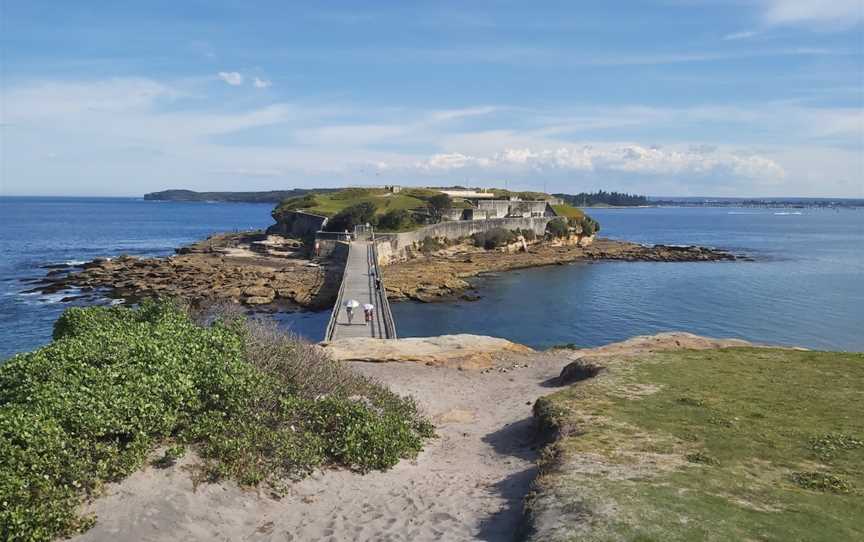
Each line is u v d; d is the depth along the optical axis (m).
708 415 13.79
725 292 58.78
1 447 8.96
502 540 9.05
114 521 8.79
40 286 55.41
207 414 11.78
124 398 10.80
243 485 10.56
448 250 84.06
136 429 10.53
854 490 9.64
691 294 57.62
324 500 10.86
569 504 9.14
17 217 189.00
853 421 13.16
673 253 90.19
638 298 55.56
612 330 43.50
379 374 23.00
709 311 49.69
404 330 42.97
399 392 20.41
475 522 9.84
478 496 11.02
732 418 13.53
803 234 144.62
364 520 9.99
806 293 57.91
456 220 93.31
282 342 17.45
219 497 10.03
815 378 17.30
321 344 27.72
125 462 9.83
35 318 43.47
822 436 12.16
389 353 25.81
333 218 89.31
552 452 11.93
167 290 52.56
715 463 10.84
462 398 20.06
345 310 39.16
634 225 193.88
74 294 51.84
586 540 7.98
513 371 23.38
